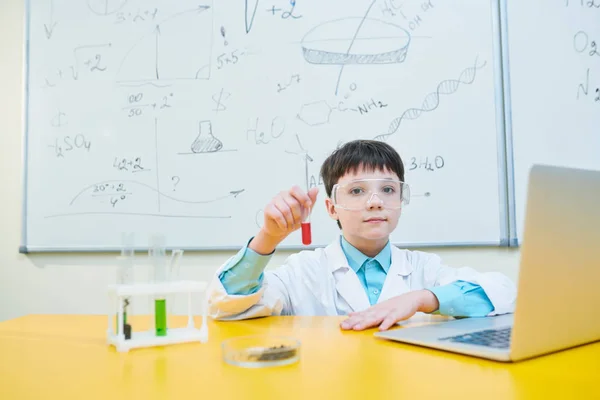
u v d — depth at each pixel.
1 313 1.40
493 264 1.24
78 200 1.39
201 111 1.36
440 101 1.28
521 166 1.25
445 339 0.51
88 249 1.37
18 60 1.46
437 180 1.27
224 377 0.41
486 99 1.26
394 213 0.91
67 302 1.38
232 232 1.33
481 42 1.27
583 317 0.47
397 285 0.94
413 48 1.29
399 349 0.50
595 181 0.44
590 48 1.25
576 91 1.25
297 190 0.69
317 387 0.37
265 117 1.34
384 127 1.29
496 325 0.60
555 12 1.26
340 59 1.32
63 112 1.41
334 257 0.98
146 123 1.38
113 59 1.40
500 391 0.35
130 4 1.41
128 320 0.53
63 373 0.43
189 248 1.33
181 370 0.43
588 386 0.36
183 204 1.35
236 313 0.73
